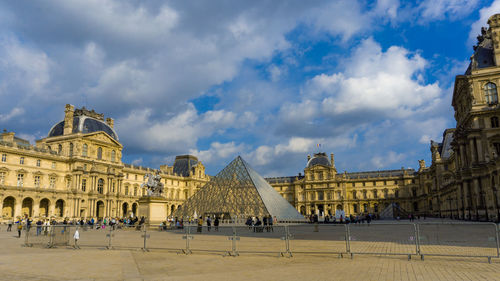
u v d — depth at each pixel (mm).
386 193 182875
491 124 76562
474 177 75875
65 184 113750
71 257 24359
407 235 29500
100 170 120188
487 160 73375
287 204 77250
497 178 66000
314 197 189625
